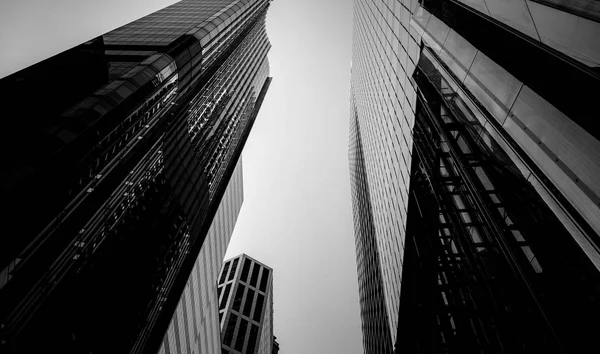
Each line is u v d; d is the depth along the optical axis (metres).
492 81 16.62
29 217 20.00
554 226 13.41
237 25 76.94
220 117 74.06
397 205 43.47
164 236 43.16
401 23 39.00
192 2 75.69
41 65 28.70
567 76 11.17
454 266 25.78
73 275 25.02
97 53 33.34
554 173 11.95
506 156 17.02
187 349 57.34
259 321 121.56
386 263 52.72
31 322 20.55
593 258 10.38
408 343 37.78
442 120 27.98
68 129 23.83
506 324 17.28
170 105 45.28
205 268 67.44
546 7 12.56
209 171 67.00
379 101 54.41
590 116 10.27
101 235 29.77
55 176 22.14
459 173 23.66
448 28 22.81
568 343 12.29
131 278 34.28
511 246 16.50
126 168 34.03
